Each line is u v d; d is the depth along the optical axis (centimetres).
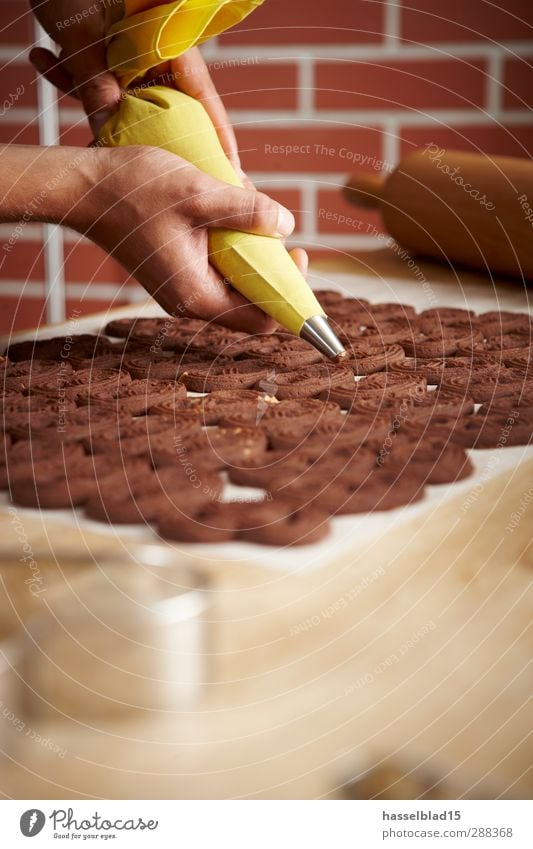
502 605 40
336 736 42
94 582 49
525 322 77
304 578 43
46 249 136
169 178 61
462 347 70
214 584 44
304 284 62
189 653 45
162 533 42
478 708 41
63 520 44
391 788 42
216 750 43
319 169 144
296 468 47
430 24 135
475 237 96
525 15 132
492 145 138
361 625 42
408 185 103
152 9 66
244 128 144
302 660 44
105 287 151
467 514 44
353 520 43
